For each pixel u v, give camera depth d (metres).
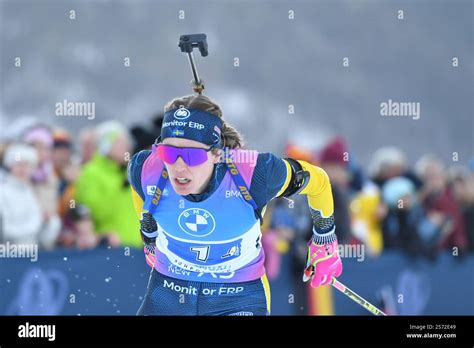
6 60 41.88
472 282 23.52
